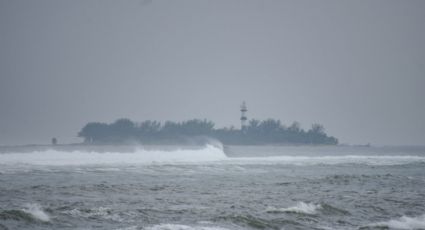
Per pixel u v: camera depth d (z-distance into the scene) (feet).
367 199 267.80
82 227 182.09
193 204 240.73
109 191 282.36
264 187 317.01
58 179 348.18
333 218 210.79
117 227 183.42
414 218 210.18
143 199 254.88
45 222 187.01
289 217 209.05
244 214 211.41
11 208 216.95
